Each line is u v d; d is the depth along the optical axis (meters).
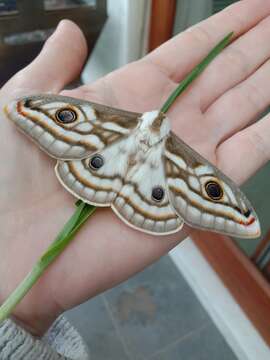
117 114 0.14
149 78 0.19
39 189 0.15
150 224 0.13
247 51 0.19
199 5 0.25
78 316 0.27
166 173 0.13
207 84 0.19
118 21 0.27
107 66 0.32
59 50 0.16
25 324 0.14
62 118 0.13
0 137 0.15
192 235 0.28
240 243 0.26
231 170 0.17
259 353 0.25
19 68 0.30
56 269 0.14
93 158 0.13
